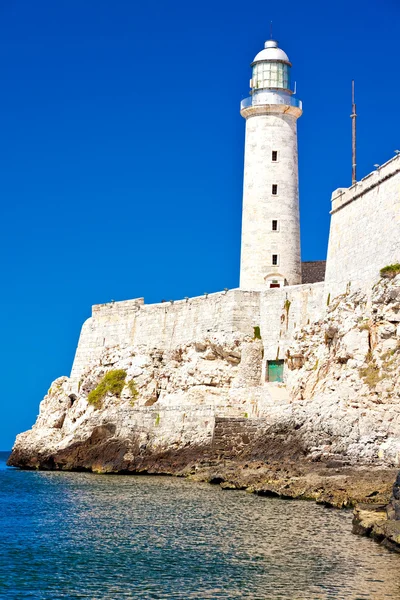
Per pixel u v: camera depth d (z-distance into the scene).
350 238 58.31
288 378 60.66
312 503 41.62
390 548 30.88
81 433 69.56
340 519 36.81
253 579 27.22
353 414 50.12
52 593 26.22
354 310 54.59
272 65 70.50
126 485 52.62
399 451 46.62
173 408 62.09
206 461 57.09
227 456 57.12
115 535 34.59
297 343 60.16
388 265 52.09
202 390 64.00
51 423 76.50
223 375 63.75
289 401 58.09
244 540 32.72
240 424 57.50
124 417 65.25
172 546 32.03
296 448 53.16
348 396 51.22
